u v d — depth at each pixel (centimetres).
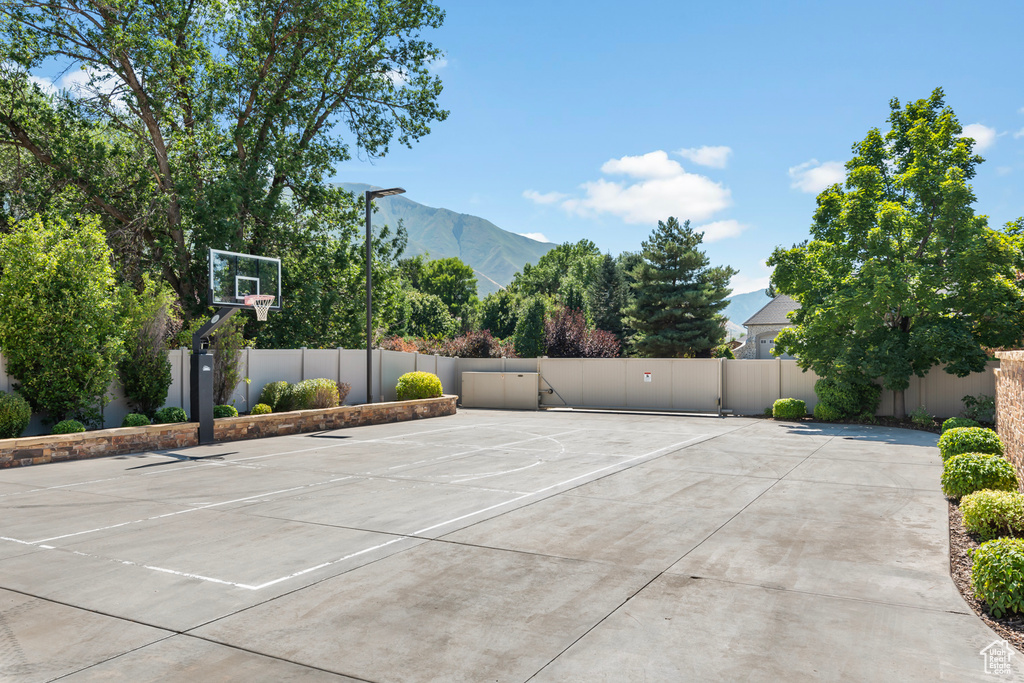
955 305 2180
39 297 1559
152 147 2553
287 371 2341
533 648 507
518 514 960
